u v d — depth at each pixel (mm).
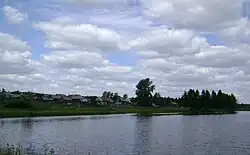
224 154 40750
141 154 40062
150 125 88062
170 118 127688
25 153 35969
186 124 92938
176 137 58438
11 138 54750
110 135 61438
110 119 117125
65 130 71375
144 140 53562
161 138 56719
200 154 40594
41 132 66188
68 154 39250
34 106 171000
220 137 58812
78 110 167125
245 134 64062
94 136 59375
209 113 187000
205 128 78812
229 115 165250
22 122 94688
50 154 37750
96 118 122438
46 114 134000
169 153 41094
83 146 45969
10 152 32594
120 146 46312
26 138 55188
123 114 164500
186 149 44094
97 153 40375
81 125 86625
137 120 111625
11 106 153500
